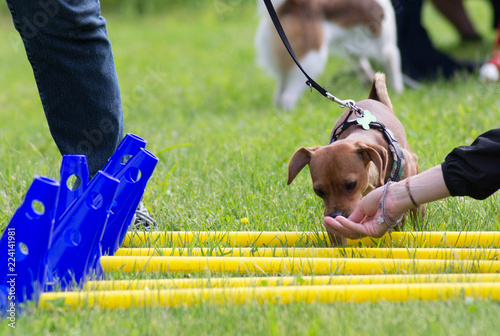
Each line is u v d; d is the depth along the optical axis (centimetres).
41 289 323
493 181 351
